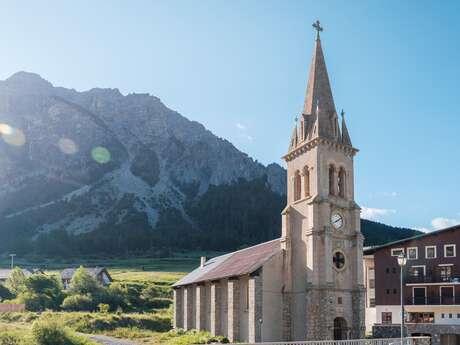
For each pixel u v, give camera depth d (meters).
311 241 53.19
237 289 57.97
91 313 89.12
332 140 56.47
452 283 69.56
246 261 62.72
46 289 114.56
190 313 73.25
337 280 53.44
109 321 79.75
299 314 53.72
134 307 114.69
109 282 146.12
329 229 53.75
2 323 74.50
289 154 59.75
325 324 51.09
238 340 56.53
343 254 54.69
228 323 57.88
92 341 54.69
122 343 59.09
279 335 54.34
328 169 56.09
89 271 150.88
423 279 71.94
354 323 53.34
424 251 73.19
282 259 56.59
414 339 48.25
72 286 118.06
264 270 55.06
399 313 73.19
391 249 76.19
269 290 54.94
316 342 39.50
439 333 65.62
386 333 68.69
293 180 58.97
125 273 176.88
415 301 72.31
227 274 60.50
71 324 77.69
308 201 55.19
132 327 79.44
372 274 82.56
